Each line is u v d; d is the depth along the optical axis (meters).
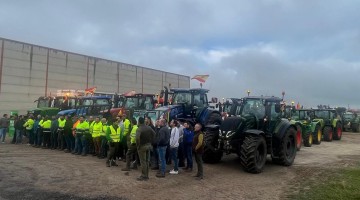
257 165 10.83
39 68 35.12
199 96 15.54
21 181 8.81
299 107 22.02
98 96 20.33
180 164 11.49
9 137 21.08
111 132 11.20
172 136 10.38
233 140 11.34
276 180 9.87
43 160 12.30
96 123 13.22
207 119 15.14
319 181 9.70
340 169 11.64
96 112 18.17
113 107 19.06
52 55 36.62
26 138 19.44
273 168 11.84
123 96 18.97
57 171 10.22
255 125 11.81
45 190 7.96
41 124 16.27
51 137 15.88
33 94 34.34
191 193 8.14
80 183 8.73
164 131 9.92
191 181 9.43
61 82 37.66
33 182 8.73
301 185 9.20
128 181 9.09
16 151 14.87
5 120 18.48
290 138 12.80
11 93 32.25
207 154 12.19
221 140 11.46
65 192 7.82
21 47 33.34
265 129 11.95
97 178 9.35
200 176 9.75
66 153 14.48
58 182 8.78
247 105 12.38
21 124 17.88
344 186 8.94
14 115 20.47
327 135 21.97
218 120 15.52
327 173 10.93
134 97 18.48
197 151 9.71
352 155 15.43
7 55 32.03
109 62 44.69
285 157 12.19
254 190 8.61
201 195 7.99
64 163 11.71
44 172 10.03
